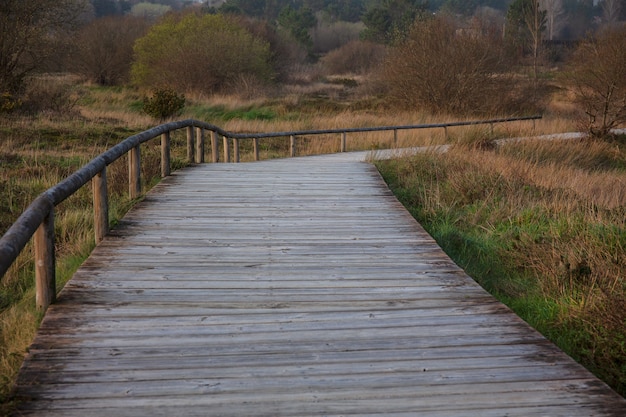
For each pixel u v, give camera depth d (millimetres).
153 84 36562
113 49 39656
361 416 3006
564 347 4457
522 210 8570
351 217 7098
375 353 3699
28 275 6629
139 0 132125
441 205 9156
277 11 105938
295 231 6445
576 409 3059
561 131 23469
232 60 35375
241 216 7012
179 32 37000
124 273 5059
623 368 4117
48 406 3068
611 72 22547
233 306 4438
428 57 29516
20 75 24438
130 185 7863
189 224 6602
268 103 31281
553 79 41781
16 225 3758
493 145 16906
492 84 29938
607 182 11883
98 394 3188
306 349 3756
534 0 43219
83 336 3889
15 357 4047
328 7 104875
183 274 5070
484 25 34125
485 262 6840
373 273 5184
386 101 31688
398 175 11656
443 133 20766
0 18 23719
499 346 3787
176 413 3021
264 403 3119
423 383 3328
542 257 6590
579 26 98312
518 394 3209
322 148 18719
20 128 18344
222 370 3469
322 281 4980
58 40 25594
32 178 11453
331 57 55750
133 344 3789
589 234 7039
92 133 18703
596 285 5691
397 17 72250
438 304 4508
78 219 8141
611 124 22047
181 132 21391
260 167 11047
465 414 3020
